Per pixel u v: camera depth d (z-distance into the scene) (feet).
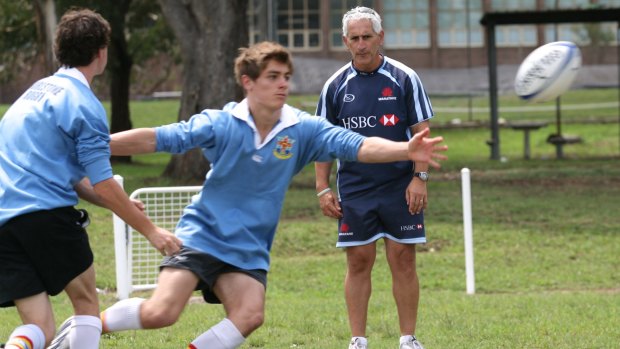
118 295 93.09
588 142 280.92
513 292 104.73
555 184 181.98
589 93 406.00
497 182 186.19
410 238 61.26
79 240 46.88
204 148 47.29
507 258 120.16
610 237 129.70
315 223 136.26
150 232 45.91
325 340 69.00
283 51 46.47
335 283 109.29
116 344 66.23
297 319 78.02
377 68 61.46
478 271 114.01
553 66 71.10
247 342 67.41
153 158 264.93
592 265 116.88
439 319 77.56
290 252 125.29
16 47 241.55
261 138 46.98
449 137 300.61
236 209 47.11
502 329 73.10
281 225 135.03
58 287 46.42
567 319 77.97
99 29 47.57
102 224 133.80
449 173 205.57
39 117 45.98
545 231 133.08
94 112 45.70
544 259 119.85
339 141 47.96
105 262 115.03
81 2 215.51
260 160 46.83
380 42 61.11
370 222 61.36
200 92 180.24
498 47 445.78
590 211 147.54
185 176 181.47
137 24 245.04
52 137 45.78
